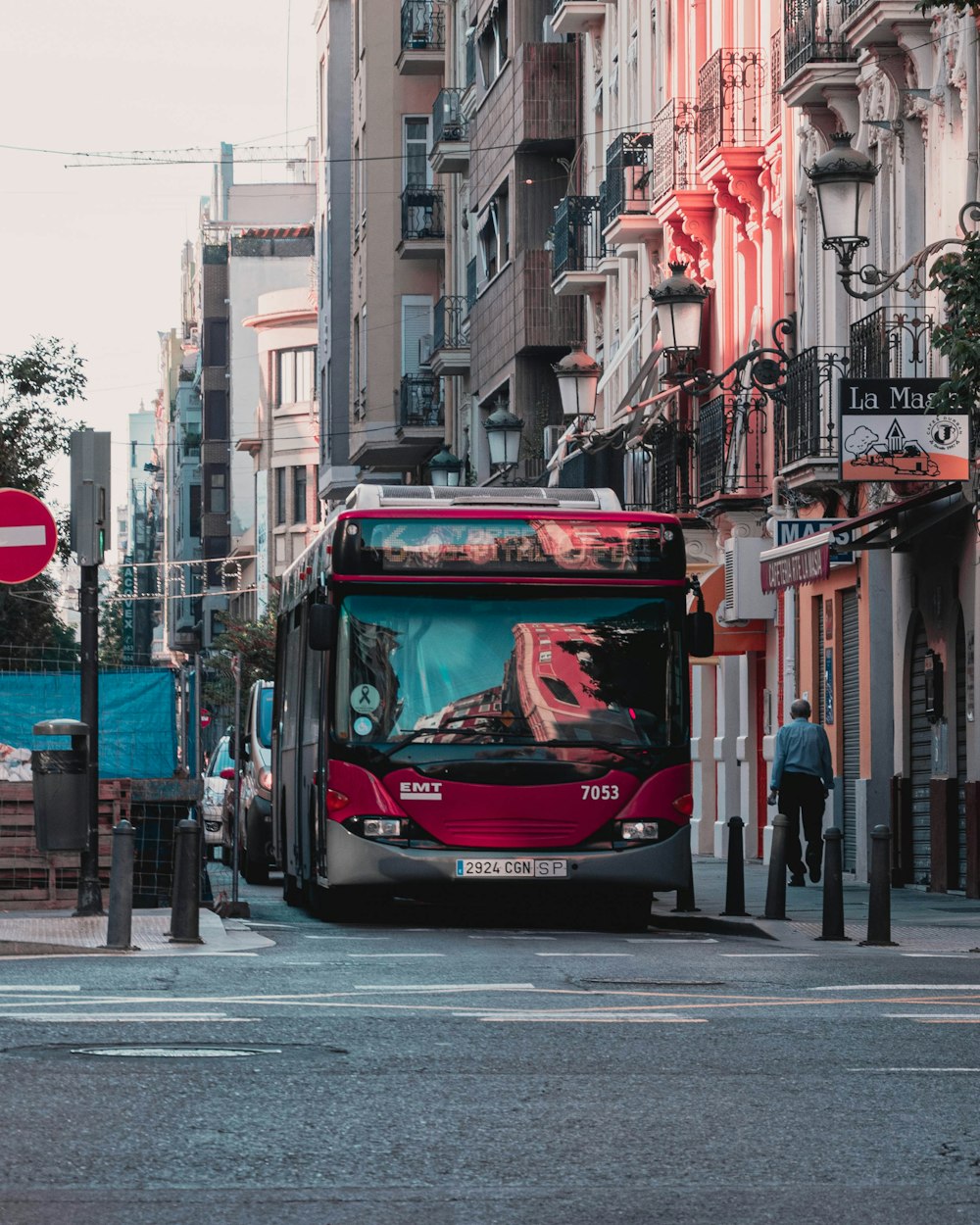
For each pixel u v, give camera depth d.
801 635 40.06
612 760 24.17
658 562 24.67
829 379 35.78
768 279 42.91
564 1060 11.91
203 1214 7.98
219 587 147.38
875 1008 14.81
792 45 37.88
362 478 91.50
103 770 28.23
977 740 30.39
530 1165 8.93
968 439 29.34
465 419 73.62
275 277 147.62
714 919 24.67
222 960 18.34
